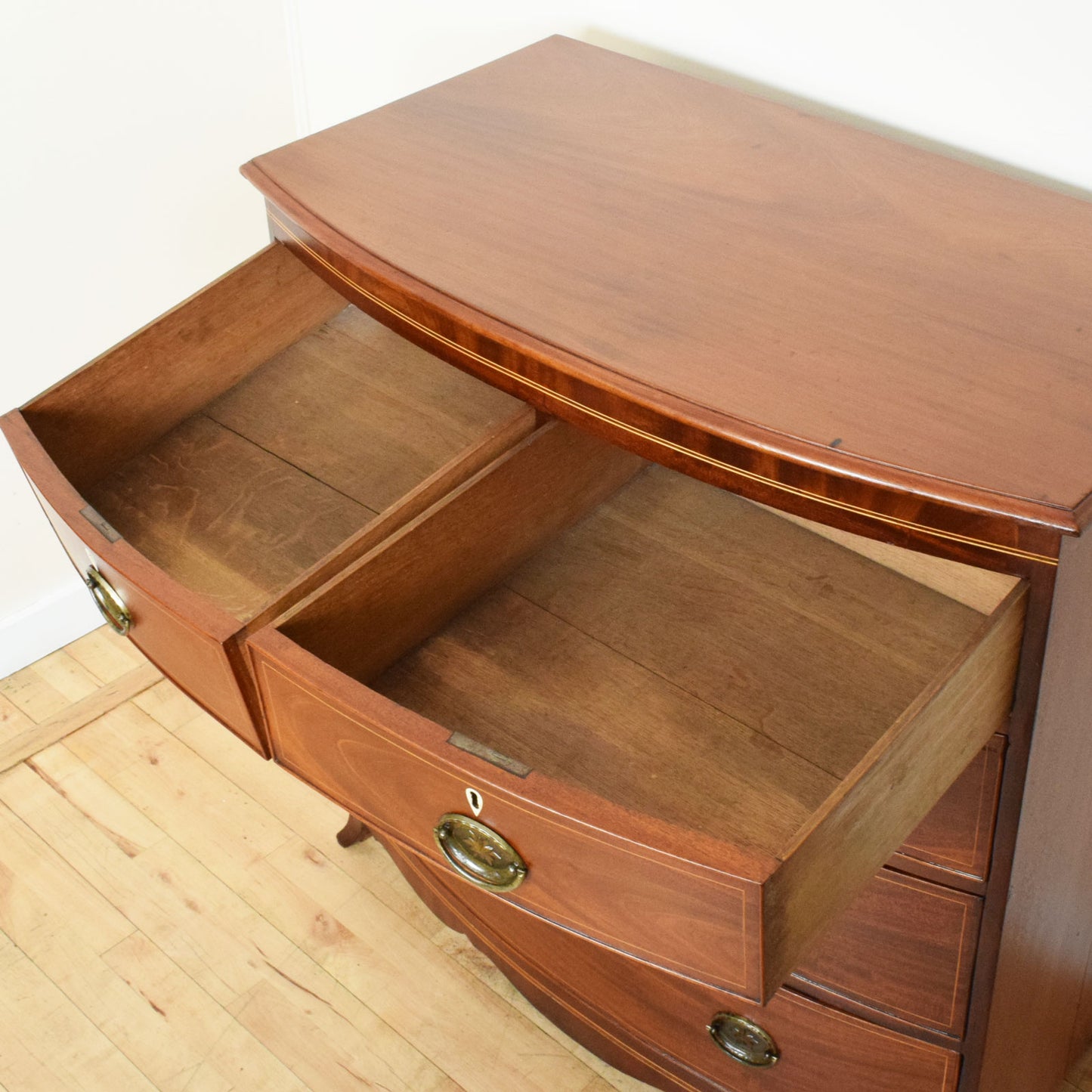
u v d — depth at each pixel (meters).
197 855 1.74
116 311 1.90
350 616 1.07
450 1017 1.57
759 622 1.17
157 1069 1.52
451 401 1.38
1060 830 1.10
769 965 0.83
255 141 1.93
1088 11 1.11
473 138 1.26
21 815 1.80
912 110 1.27
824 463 0.88
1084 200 1.18
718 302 1.03
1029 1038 1.29
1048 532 0.83
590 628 1.17
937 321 1.00
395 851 1.52
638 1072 1.45
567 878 0.90
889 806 0.86
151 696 1.96
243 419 1.38
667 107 1.31
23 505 1.90
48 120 1.71
